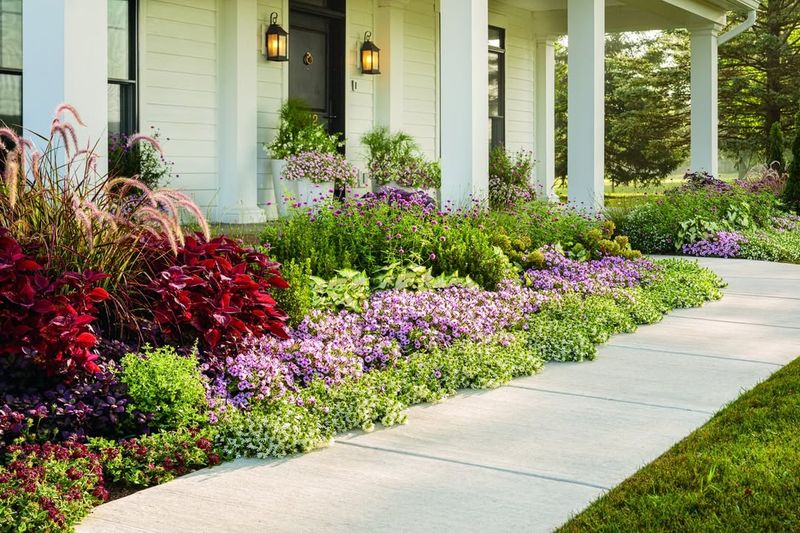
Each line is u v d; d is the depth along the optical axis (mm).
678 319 7000
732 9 15562
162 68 10234
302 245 6805
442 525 3078
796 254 10812
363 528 3047
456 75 8797
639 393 4828
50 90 6547
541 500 3316
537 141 17594
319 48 12570
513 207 11266
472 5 8672
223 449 3805
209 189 10906
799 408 4387
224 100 10945
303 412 4109
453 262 7137
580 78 11148
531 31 17172
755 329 6582
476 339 5586
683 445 3912
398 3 13359
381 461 3746
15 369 3885
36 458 3395
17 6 8789
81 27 6555
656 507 3188
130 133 9930
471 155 8789
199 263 4785
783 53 26328
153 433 3887
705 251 11117
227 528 3035
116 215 4469
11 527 2926
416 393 4625
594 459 3775
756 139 26922
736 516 3109
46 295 4016
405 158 12898
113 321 4543
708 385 4996
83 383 3959
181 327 4648
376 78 13383
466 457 3795
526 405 4605
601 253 8938
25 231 4352
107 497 3307
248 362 4469
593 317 6422
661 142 29219
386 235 7113
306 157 11008
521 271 7855
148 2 10039
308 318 5414
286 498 3318
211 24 10789
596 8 11039
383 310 5793
